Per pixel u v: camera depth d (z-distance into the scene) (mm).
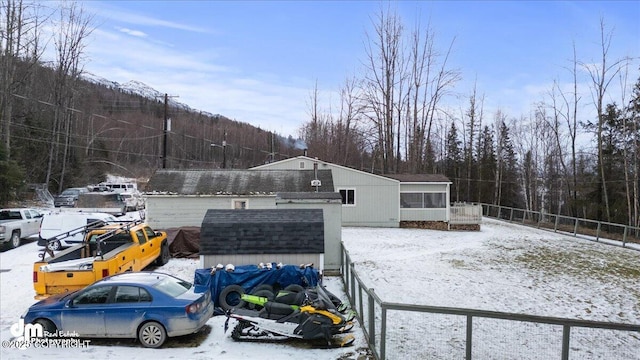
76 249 13312
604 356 8570
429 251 20156
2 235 18703
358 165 59500
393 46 43156
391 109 43188
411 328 9516
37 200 40094
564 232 28234
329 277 14414
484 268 16578
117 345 8438
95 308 8461
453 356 7973
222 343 8531
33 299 12047
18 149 38219
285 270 11328
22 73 37250
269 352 8031
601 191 39938
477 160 60906
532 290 13492
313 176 26547
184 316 8359
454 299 12203
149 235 15352
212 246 12258
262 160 103875
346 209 29953
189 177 25891
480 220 29750
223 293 10820
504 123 63281
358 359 7730
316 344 8469
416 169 43531
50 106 45156
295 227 12672
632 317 11156
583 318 10977
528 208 56875
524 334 9461
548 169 57719
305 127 73000
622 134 38969
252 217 13125
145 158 90938
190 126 104562
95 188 45031
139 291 8586
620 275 15922
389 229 28734
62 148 48469
